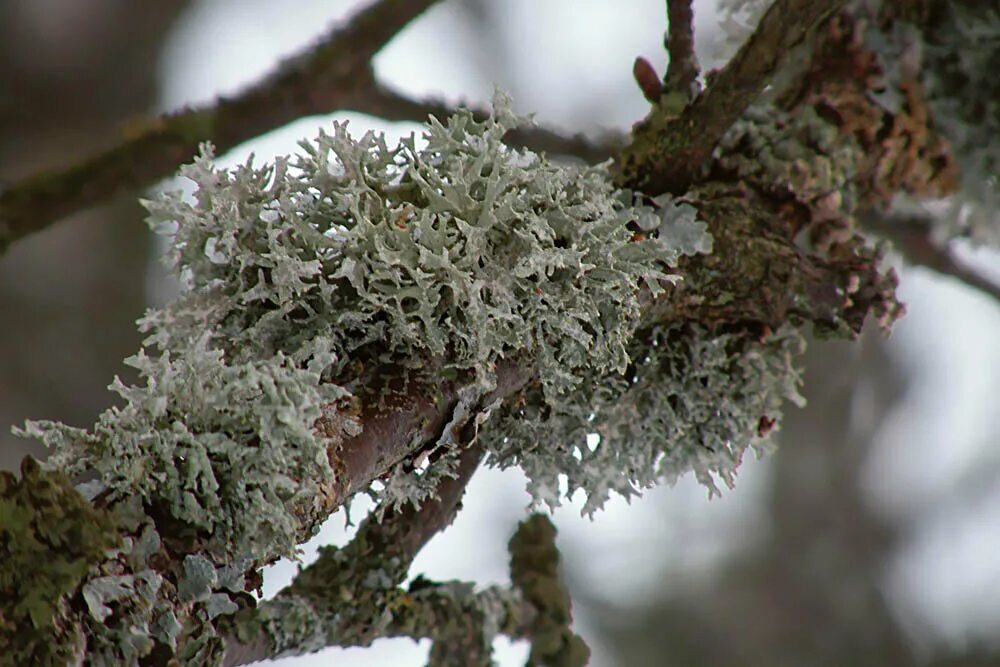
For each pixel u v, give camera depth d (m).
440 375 0.68
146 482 0.66
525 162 0.70
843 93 0.74
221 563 0.66
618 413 0.71
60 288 1.62
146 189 0.85
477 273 0.68
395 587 0.72
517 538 0.75
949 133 0.74
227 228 0.68
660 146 0.72
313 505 0.67
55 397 1.58
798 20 0.71
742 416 0.72
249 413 0.66
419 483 0.69
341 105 0.87
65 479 0.65
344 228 0.68
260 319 0.68
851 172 0.74
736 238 0.72
